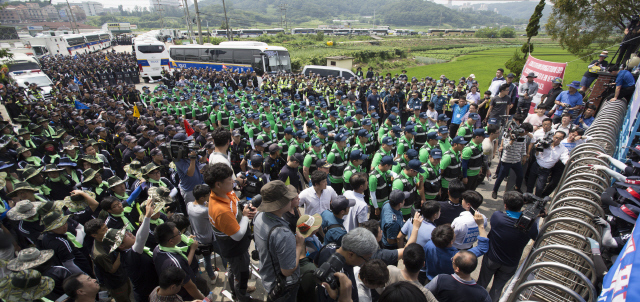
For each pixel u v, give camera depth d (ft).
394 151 32.27
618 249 11.34
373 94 48.21
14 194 16.99
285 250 10.28
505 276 13.87
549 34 53.72
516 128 24.02
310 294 9.82
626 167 13.71
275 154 22.65
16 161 26.22
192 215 15.53
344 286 8.51
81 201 16.31
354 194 17.16
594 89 28.99
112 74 99.86
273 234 10.47
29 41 166.50
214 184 11.89
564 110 25.12
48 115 40.75
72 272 13.73
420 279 14.55
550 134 23.12
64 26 398.21
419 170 18.45
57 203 14.55
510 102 36.45
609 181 15.20
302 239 11.16
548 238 12.80
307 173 23.72
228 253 12.74
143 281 12.98
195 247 14.10
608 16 45.62
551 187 23.80
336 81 61.98
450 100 43.68
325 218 14.44
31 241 15.79
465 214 14.64
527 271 10.28
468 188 24.31
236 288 13.80
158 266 12.19
